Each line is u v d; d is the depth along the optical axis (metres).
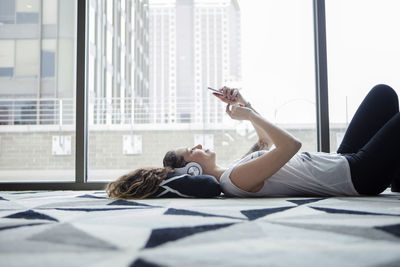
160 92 32.47
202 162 1.88
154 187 1.78
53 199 1.89
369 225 1.01
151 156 8.65
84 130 2.73
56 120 7.14
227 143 8.74
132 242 0.83
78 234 0.93
